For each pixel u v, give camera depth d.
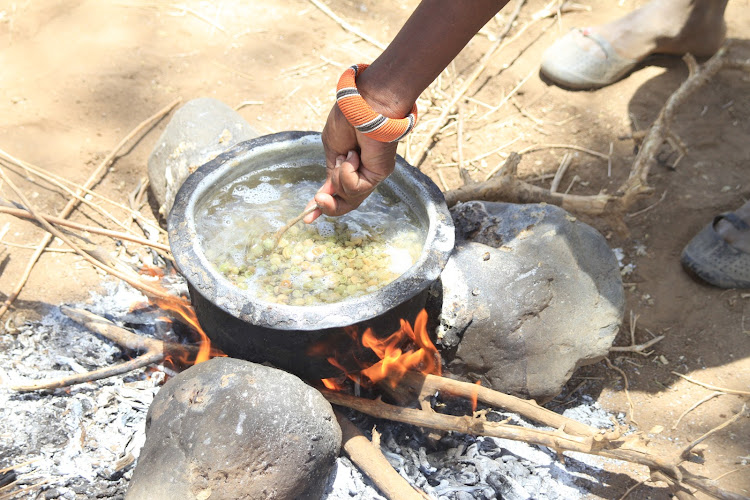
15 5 3.64
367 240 2.07
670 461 1.92
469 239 2.45
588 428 2.03
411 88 1.55
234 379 1.76
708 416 2.33
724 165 3.09
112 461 2.01
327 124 1.68
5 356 2.27
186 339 2.35
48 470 1.99
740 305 2.61
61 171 2.94
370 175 1.70
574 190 3.10
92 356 2.30
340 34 3.81
